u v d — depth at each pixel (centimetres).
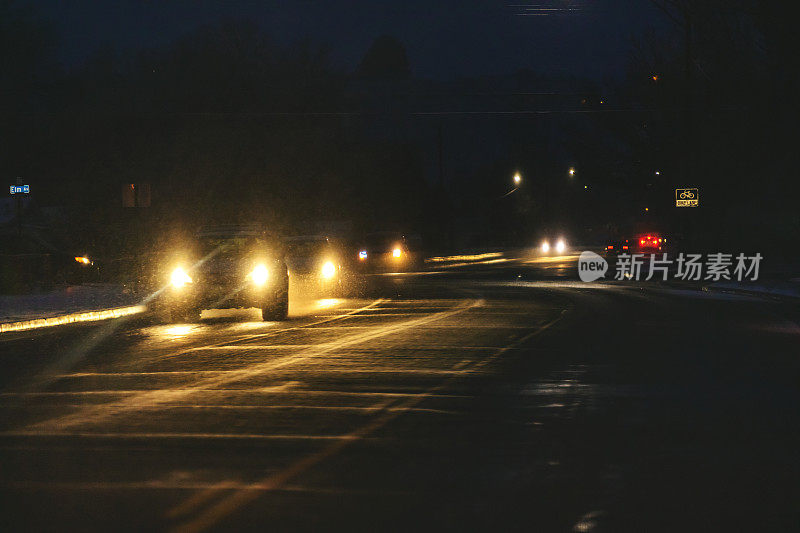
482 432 1141
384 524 768
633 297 3569
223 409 1302
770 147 5488
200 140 7675
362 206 9038
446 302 3388
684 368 1686
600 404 1332
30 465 980
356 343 2103
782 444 1070
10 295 3688
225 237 2861
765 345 2028
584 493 861
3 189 7562
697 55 6225
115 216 5538
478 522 773
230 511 807
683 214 5903
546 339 2158
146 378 1605
